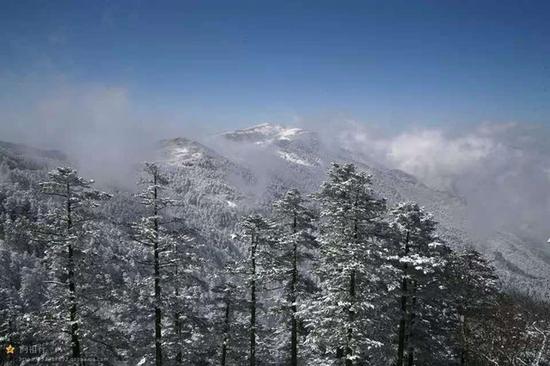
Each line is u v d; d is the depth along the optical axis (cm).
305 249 2616
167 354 2467
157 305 2170
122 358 2284
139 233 2191
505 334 2103
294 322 2605
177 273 2302
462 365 2727
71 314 2011
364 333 2178
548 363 1827
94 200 2123
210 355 3012
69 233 2009
